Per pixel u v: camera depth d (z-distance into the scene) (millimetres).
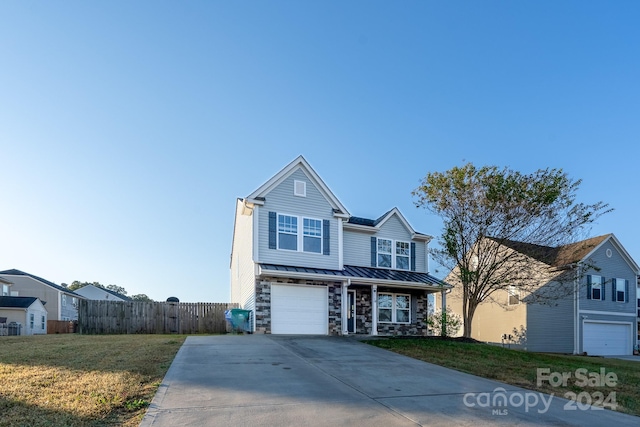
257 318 17656
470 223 17719
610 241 27891
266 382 8250
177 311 20625
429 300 26141
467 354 13672
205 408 6492
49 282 46125
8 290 42031
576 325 25297
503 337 27078
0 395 6602
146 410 6273
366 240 21953
